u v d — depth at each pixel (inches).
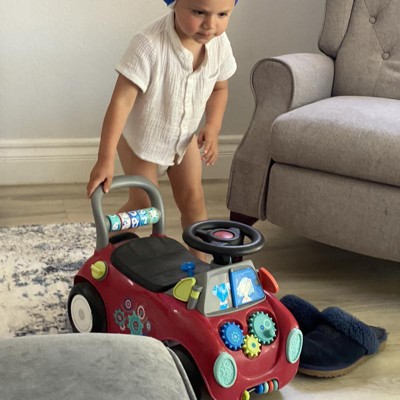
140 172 66.3
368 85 82.4
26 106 93.9
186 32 58.0
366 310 66.2
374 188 65.7
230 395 46.6
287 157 69.1
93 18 92.7
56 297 63.8
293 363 50.1
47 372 22.1
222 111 68.2
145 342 25.1
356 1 84.2
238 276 48.5
